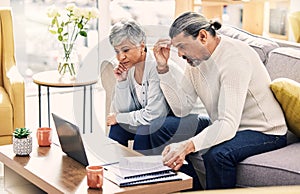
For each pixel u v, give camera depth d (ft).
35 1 17.08
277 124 9.80
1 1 16.28
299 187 4.85
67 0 17.44
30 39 17.25
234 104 9.38
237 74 9.47
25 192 9.49
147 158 8.36
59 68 13.09
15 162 8.93
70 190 7.84
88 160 8.94
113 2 17.89
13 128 12.06
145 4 17.89
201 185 9.80
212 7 15.47
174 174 8.32
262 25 14.98
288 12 14.19
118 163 8.52
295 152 9.43
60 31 13.14
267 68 10.80
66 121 8.78
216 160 9.28
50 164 8.84
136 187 7.91
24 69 17.38
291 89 9.71
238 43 9.84
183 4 15.20
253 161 9.23
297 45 11.26
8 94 12.58
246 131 9.78
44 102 17.15
